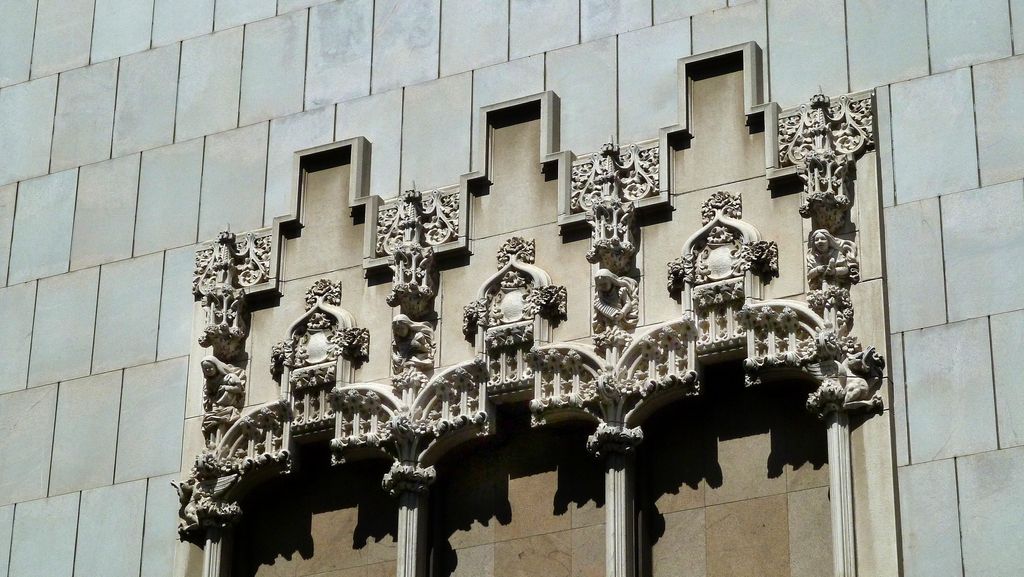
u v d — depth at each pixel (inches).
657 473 737.6
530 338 756.0
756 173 750.5
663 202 755.4
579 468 748.0
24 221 871.7
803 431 721.0
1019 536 671.1
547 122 785.6
